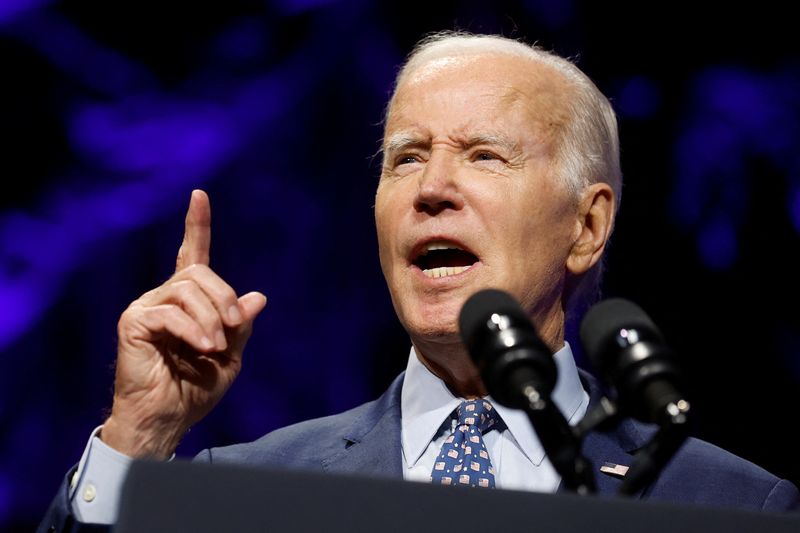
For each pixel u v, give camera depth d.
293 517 3.29
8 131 19.00
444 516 3.29
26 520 18.98
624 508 3.31
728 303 18.28
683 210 18.19
